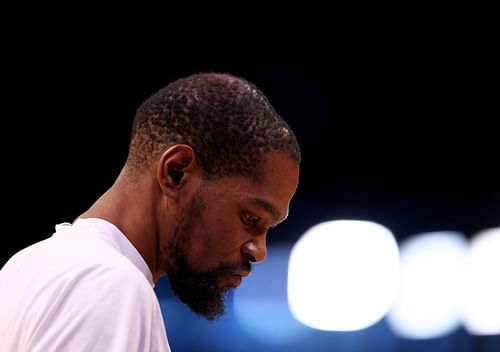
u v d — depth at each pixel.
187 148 4.43
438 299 17.20
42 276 4.00
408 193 18.47
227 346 16.72
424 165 18.45
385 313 16.94
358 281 17.00
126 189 4.55
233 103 4.50
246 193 4.44
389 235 17.19
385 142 18.41
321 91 17.55
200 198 4.43
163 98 4.61
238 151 4.42
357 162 18.42
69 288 3.85
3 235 16.44
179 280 4.55
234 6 16.02
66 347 3.70
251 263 4.63
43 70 16.03
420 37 17.05
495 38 17.02
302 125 17.72
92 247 4.12
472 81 17.81
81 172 16.78
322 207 18.30
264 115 4.54
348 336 16.88
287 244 17.89
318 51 17.03
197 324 16.42
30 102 16.30
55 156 16.66
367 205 18.41
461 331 17.08
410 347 16.91
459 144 18.33
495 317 17.03
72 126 16.61
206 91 4.54
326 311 16.94
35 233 16.58
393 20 16.69
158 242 4.51
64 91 16.33
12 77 15.96
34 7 15.12
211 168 4.43
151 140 4.54
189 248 4.48
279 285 17.38
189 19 15.99
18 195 16.52
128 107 16.58
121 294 3.86
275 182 4.47
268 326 17.02
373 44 17.12
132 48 16.08
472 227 18.09
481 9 16.42
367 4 16.34
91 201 16.83
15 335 3.91
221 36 16.38
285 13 16.31
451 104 18.19
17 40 15.52
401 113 18.28
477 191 18.23
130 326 3.79
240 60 16.73
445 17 16.64
